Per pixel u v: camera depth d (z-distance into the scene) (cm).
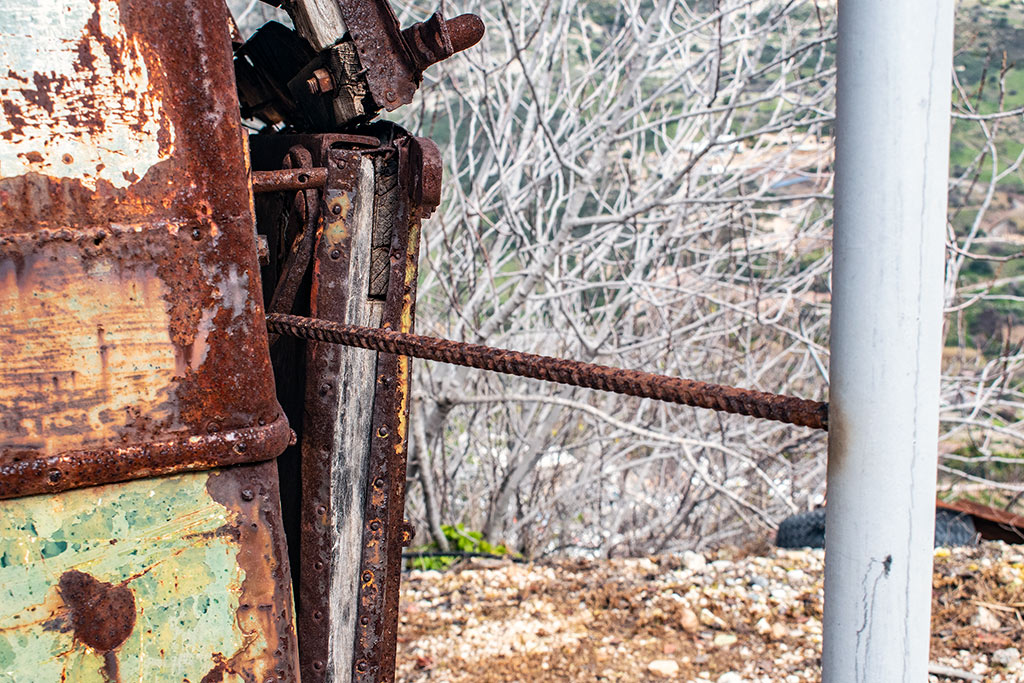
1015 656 292
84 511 143
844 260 113
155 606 149
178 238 145
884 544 113
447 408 480
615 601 360
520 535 539
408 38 201
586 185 448
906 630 114
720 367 589
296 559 210
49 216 137
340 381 200
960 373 596
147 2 140
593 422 581
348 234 197
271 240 225
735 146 516
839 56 113
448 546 478
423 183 188
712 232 591
